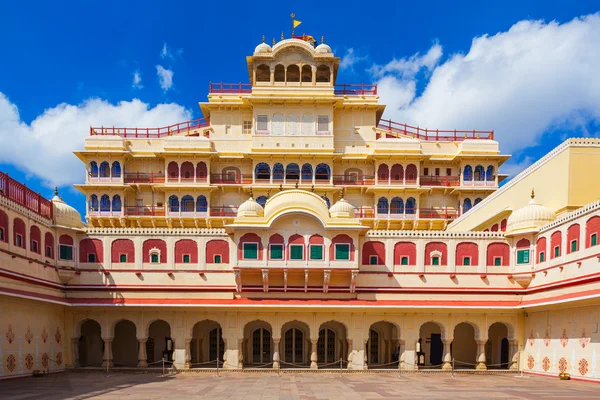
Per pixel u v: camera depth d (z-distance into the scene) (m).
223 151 46.53
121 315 32.00
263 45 47.00
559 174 30.22
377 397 20.47
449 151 48.19
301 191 32.75
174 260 33.00
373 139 47.22
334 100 45.19
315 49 47.16
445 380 27.17
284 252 32.03
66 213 32.09
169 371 31.22
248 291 32.53
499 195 37.59
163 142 47.22
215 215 45.66
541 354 30.19
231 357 31.86
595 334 24.86
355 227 31.95
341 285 32.84
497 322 34.19
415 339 32.25
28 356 27.39
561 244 28.30
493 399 19.83
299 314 32.38
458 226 43.31
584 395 20.95
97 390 22.23
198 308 31.55
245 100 45.25
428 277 33.19
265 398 20.09
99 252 32.72
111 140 45.78
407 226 46.00
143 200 46.66
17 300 26.19
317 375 29.77
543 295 29.75
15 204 26.17
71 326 31.91
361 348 32.00
